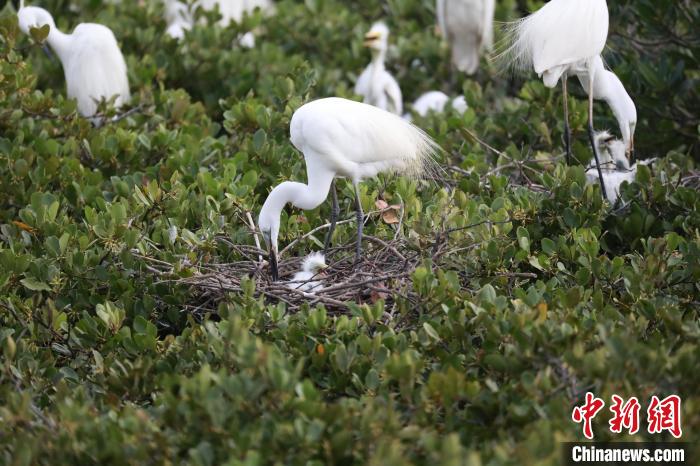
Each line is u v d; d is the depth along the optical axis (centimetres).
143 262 1058
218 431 734
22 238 1129
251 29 1819
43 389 912
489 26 1898
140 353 941
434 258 1056
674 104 1563
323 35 1973
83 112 1585
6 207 1247
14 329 1000
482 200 1208
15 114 1388
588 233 1095
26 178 1261
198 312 1055
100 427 772
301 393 775
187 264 1052
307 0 2069
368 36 1781
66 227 1117
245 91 1675
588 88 1277
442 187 1278
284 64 1747
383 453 682
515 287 1020
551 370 802
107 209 1133
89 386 927
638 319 915
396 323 963
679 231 1197
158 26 1895
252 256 1145
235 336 816
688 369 780
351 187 1225
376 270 1080
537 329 817
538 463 662
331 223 1176
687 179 1269
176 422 756
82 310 1052
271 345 860
